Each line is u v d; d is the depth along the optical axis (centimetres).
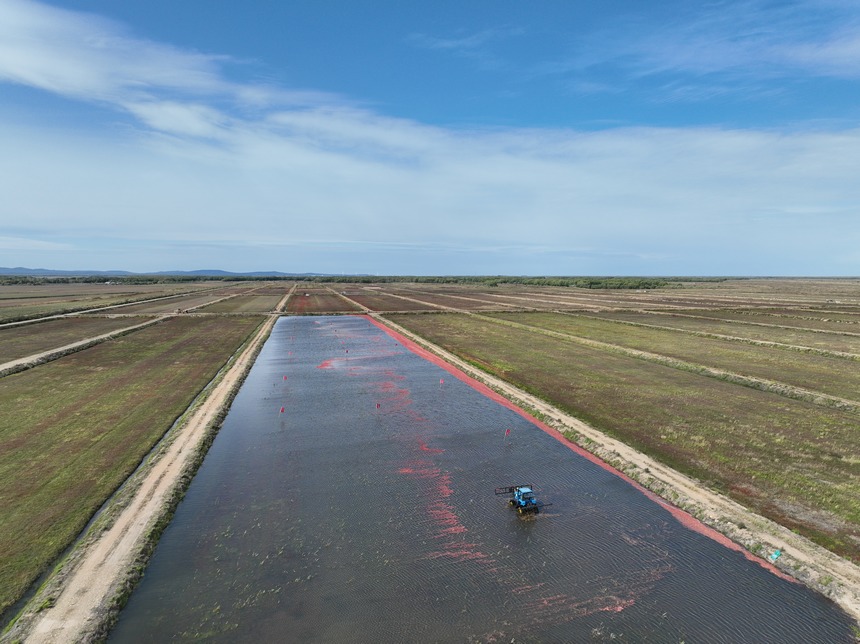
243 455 2478
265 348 5434
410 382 3925
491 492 2091
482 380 3869
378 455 2481
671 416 2938
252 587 1491
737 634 1309
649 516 1894
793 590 1470
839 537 1698
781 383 3541
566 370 4153
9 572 1479
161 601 1422
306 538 1752
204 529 1800
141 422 2798
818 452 2403
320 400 3431
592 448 2502
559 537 1759
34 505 1859
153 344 5316
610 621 1357
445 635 1308
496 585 1507
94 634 1260
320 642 1276
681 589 1485
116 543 1636
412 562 1619
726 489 2039
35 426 2705
